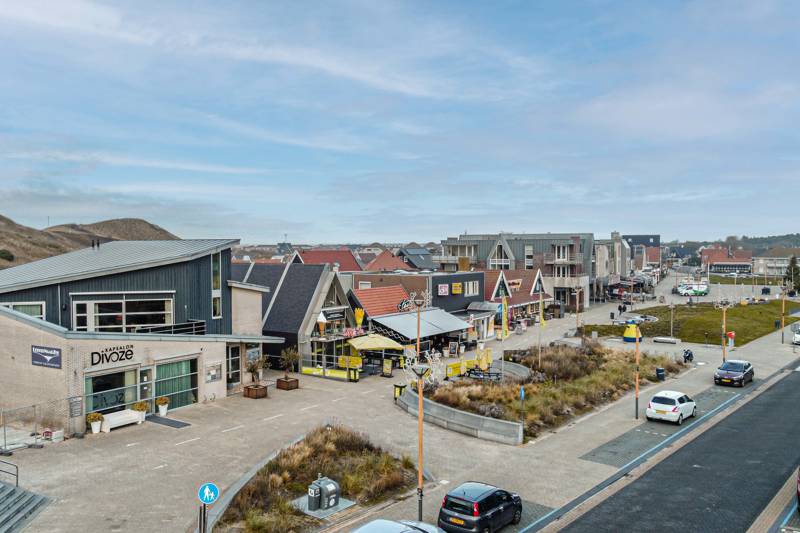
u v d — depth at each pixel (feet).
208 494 48.34
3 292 93.35
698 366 160.76
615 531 59.67
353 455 80.02
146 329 110.42
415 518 62.54
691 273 638.94
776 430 98.12
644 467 79.46
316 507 63.36
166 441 84.17
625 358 157.69
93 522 58.03
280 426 92.94
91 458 76.33
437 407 100.17
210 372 109.81
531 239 307.37
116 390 93.50
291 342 139.03
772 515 63.26
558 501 67.72
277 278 151.84
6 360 91.40
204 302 120.06
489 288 226.17
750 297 358.84
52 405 86.07
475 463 80.43
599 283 342.03
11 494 63.10
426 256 361.92
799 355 179.73
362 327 152.46
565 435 94.94
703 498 68.28
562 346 169.27
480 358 137.39
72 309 101.04
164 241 137.08
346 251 303.89
